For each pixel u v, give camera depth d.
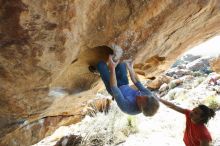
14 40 2.82
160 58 5.66
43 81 3.66
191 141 4.08
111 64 3.69
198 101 12.31
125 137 9.53
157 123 10.73
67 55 3.36
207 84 14.95
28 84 3.60
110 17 3.53
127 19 3.71
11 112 4.28
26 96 3.95
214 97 11.59
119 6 3.48
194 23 4.94
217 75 15.48
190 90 14.94
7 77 3.35
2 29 2.67
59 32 2.95
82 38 3.42
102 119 9.95
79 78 4.64
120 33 3.84
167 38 4.88
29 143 5.56
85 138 9.13
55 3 2.63
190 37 5.54
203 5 4.41
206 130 3.98
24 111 4.40
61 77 4.12
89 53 4.00
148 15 3.88
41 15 2.67
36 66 3.25
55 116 6.00
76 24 3.06
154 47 4.83
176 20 4.41
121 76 3.91
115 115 10.14
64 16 2.81
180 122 10.51
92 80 4.88
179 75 18.59
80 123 10.11
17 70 3.25
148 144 8.81
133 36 4.05
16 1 2.46
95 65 4.29
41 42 2.95
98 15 3.33
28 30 2.75
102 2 3.19
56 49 3.14
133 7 3.61
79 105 6.28
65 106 5.75
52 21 2.79
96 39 3.65
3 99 3.86
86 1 2.90
